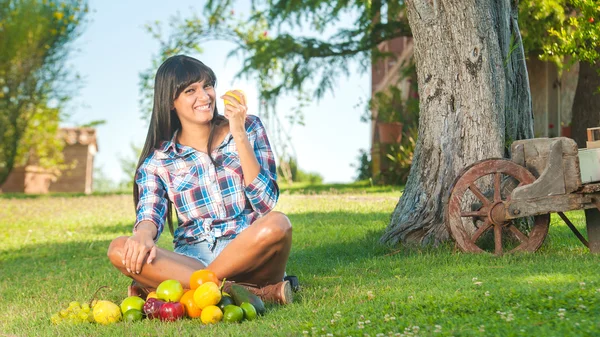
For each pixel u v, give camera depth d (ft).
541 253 19.06
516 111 22.41
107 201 52.26
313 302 13.84
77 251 27.45
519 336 9.98
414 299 12.79
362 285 15.55
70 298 16.79
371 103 60.13
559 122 53.11
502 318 10.96
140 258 13.17
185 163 14.61
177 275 13.43
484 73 21.25
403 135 58.29
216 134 14.69
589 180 18.44
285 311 13.05
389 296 13.47
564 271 15.42
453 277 15.66
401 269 17.95
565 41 27.45
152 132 14.70
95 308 13.14
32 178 86.69
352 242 23.88
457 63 21.47
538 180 18.54
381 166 56.75
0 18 71.05
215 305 12.64
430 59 21.88
